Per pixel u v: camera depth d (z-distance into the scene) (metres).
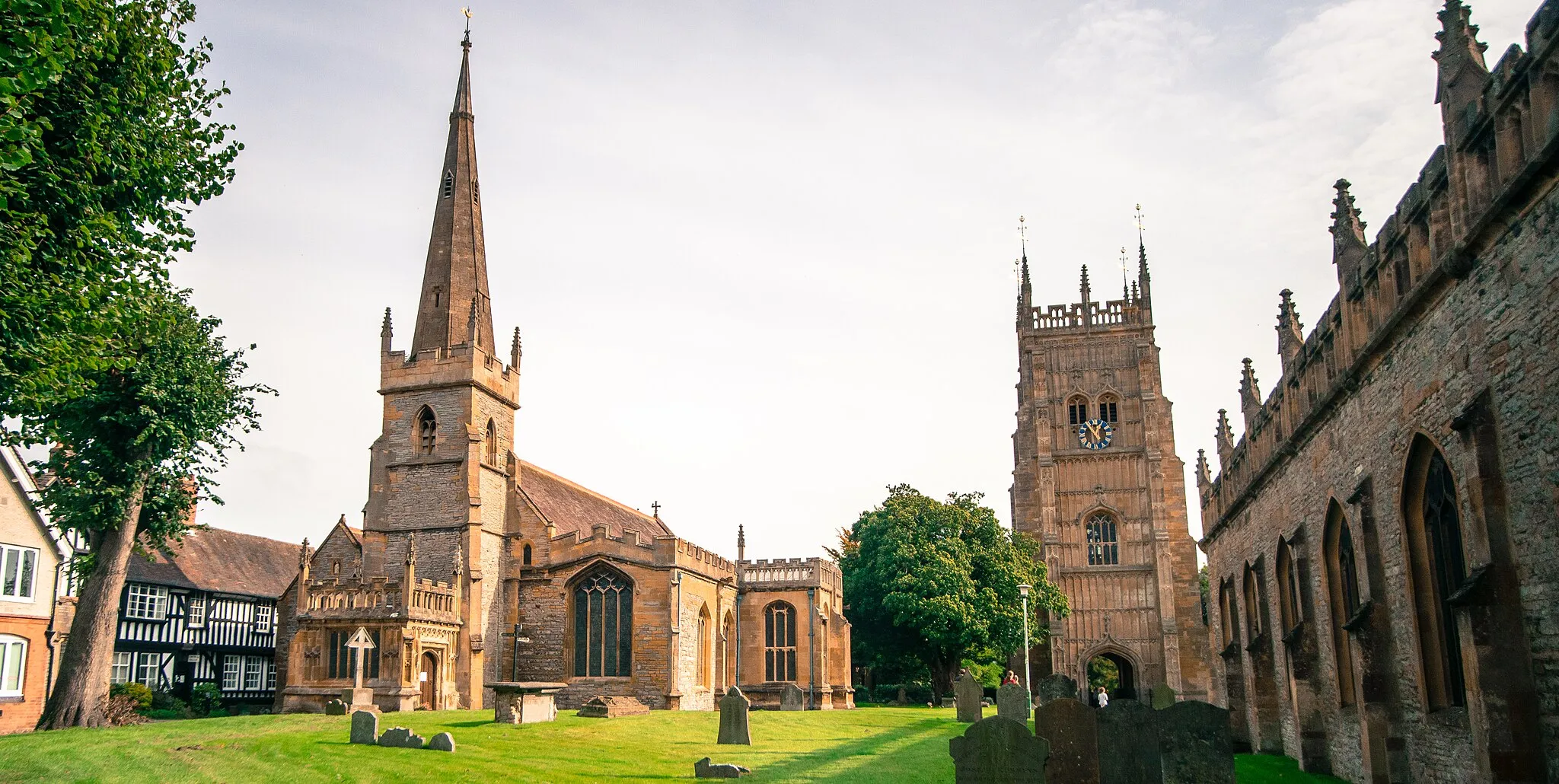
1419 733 21.67
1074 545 86.50
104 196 23.95
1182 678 82.81
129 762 24.78
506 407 63.81
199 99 27.06
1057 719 21.28
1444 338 19.09
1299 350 30.03
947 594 69.19
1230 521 43.91
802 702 56.34
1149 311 89.12
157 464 40.41
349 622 48.81
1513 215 16.11
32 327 21.55
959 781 19.83
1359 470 24.58
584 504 72.44
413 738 29.09
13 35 17.09
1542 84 14.89
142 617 60.06
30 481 46.72
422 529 58.97
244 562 70.69
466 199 65.44
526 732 34.22
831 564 72.00
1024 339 91.31
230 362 42.75
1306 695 29.42
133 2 24.69
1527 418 15.98
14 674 45.44
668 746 32.94
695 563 61.00
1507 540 16.77
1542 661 15.90
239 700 66.19
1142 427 87.44
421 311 63.81
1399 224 21.11
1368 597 23.41
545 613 59.69
